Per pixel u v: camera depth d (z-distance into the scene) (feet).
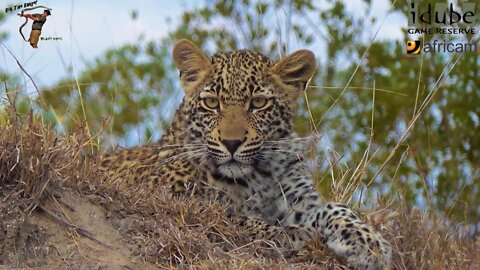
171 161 40.37
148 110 62.95
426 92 63.77
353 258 36.01
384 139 62.08
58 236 33.63
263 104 40.63
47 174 34.30
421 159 61.31
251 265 33.88
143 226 35.12
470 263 39.04
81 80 64.44
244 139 39.40
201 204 37.63
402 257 36.81
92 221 34.55
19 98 41.96
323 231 38.06
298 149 41.14
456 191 59.67
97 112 55.42
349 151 59.11
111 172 39.42
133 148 43.11
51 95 52.31
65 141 36.76
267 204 40.29
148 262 33.96
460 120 63.57
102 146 44.14
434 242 38.75
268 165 40.27
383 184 58.18
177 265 34.06
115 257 33.65
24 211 33.42
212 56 42.16
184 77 41.68
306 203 39.81
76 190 35.37
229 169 39.47
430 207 44.93
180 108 42.01
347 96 63.87
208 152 39.75
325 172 47.62
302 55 41.78
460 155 63.00
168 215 36.17
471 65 63.46
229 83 40.29
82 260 33.17
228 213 39.29
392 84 63.82
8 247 32.83
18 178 34.17
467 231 46.80
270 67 41.68
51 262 32.91
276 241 37.04
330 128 61.57
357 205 42.68
